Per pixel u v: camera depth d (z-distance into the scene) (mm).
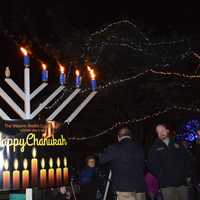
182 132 17078
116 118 17000
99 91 16422
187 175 9516
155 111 17234
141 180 9016
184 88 17312
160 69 17125
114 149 8977
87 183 10570
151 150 9430
